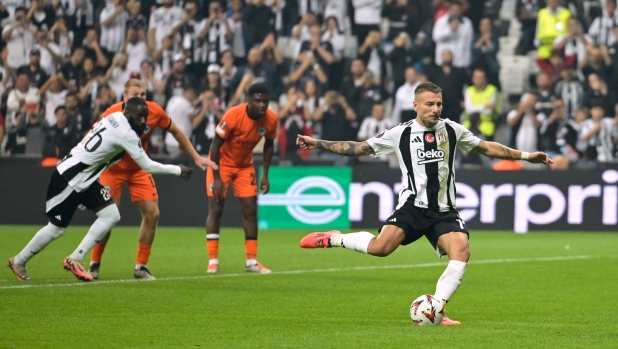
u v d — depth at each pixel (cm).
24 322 1802
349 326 1805
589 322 1894
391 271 3023
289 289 2477
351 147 1938
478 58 5625
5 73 5853
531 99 5384
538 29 5750
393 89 5712
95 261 2705
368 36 5772
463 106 5516
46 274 2775
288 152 5453
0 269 2908
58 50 5881
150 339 1617
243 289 2456
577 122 5338
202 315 1942
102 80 5788
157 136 5416
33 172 5103
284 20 5944
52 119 5700
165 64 5778
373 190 4944
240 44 5875
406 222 1891
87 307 2034
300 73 5681
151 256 3484
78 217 5128
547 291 2494
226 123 2927
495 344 1585
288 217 5047
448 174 1906
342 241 1938
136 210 5075
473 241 4281
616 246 4022
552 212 4841
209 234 2970
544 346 1569
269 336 1666
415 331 1736
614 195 4781
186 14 5869
